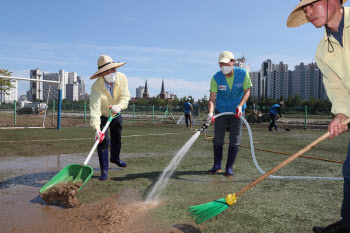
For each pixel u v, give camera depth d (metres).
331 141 8.46
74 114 33.25
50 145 6.82
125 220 2.28
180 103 94.12
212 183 3.46
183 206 2.63
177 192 3.07
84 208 2.57
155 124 18.16
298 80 141.62
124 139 8.43
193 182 3.50
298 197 2.91
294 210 2.54
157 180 3.59
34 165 4.48
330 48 2.00
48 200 2.66
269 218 2.34
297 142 8.16
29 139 8.03
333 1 1.84
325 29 1.99
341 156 5.57
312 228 2.15
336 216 2.40
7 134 9.46
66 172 3.11
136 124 17.75
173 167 4.39
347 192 1.83
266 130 13.73
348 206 1.84
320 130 14.16
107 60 3.45
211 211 2.13
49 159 5.01
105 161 3.62
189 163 4.73
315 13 1.86
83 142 7.45
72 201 2.62
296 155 1.98
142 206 2.62
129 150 6.13
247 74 3.87
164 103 104.69
